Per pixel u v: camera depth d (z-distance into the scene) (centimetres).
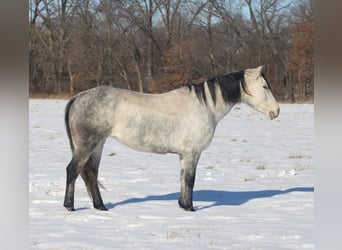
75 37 5534
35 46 5378
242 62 5484
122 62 5566
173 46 5297
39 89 5325
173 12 5616
